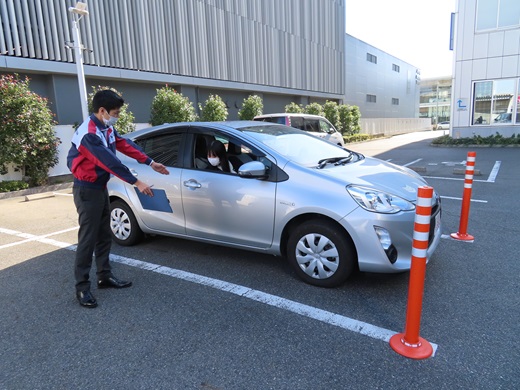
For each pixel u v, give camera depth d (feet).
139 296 11.64
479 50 54.29
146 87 52.90
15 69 37.83
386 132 121.49
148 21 49.21
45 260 14.97
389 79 139.23
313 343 9.01
